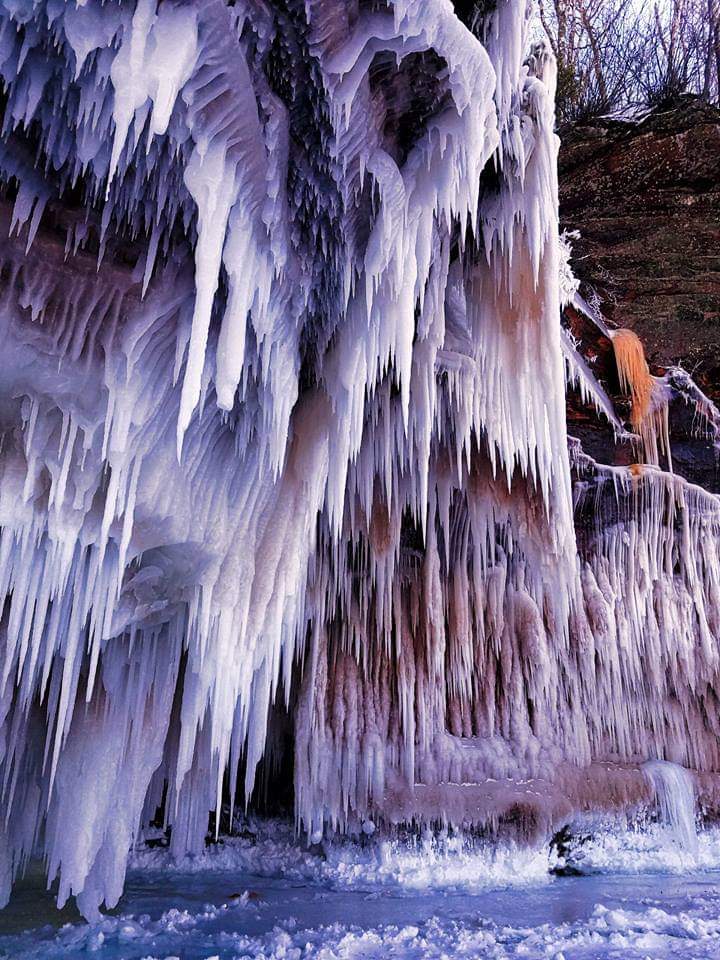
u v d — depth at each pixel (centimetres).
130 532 420
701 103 814
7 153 314
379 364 514
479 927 531
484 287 538
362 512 732
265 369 410
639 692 929
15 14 259
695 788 880
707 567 962
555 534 697
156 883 729
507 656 866
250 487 513
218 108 297
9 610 488
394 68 330
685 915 556
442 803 781
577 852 816
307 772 783
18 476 394
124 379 385
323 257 407
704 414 995
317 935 500
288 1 285
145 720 564
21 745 555
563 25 904
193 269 383
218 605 504
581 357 988
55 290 361
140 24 258
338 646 823
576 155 880
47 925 518
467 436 582
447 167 375
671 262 925
